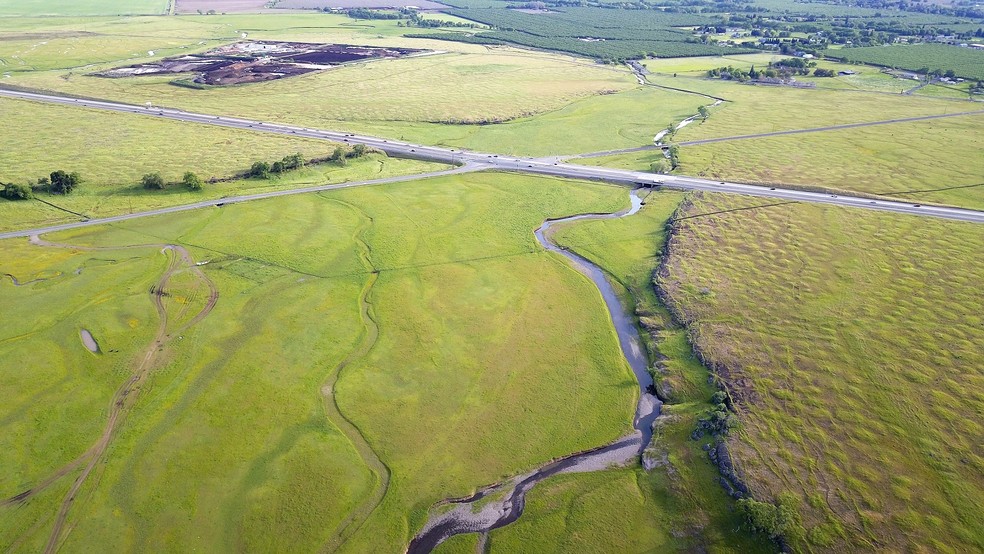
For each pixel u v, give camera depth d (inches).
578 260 4008.4
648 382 2930.6
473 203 4776.1
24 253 3816.4
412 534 2164.1
